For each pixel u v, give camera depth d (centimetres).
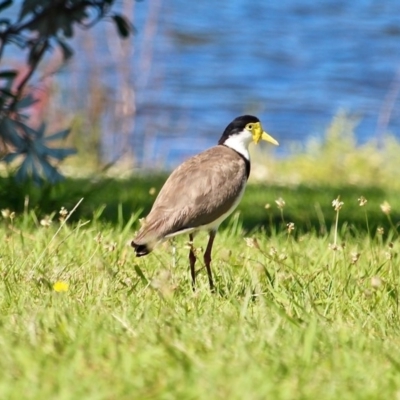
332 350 777
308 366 734
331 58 4334
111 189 1794
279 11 4947
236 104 3750
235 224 1300
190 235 1102
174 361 730
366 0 5156
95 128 2591
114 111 2662
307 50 4425
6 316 866
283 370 724
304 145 3061
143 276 979
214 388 678
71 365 714
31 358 732
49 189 1435
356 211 1653
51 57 2606
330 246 1060
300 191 1878
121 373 706
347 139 2486
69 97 2597
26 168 1411
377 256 1122
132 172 2189
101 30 2998
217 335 800
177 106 3600
